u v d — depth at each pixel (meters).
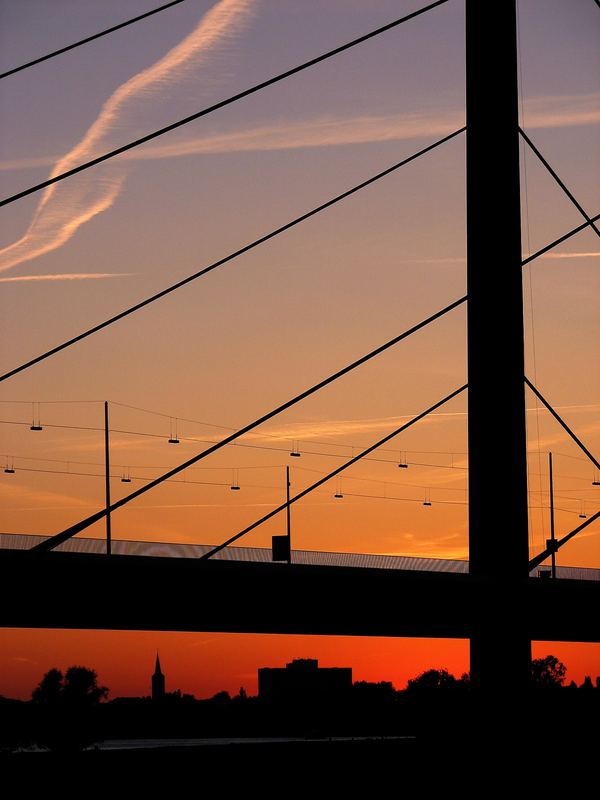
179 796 38.53
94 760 38.28
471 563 49.00
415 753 43.44
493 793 43.47
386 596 52.59
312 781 40.81
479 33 51.62
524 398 49.88
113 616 47.56
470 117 51.34
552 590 59.56
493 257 50.38
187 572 49.19
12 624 45.56
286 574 52.00
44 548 44.88
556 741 45.38
